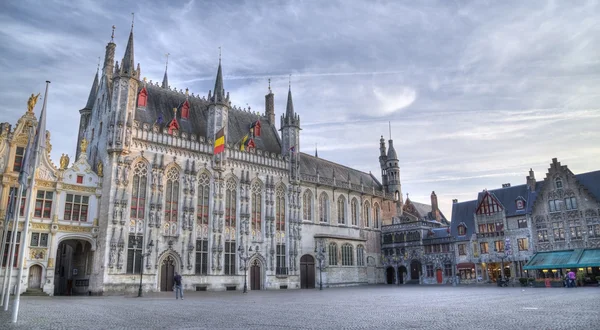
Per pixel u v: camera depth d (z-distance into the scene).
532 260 65.62
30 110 46.97
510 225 71.06
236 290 58.56
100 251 49.25
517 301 27.94
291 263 67.56
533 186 71.62
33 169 20.78
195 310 23.80
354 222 83.56
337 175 85.69
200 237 57.66
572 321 15.67
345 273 75.00
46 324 16.83
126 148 52.31
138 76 55.59
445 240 77.94
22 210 44.69
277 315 20.34
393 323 16.28
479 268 73.25
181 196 56.78
